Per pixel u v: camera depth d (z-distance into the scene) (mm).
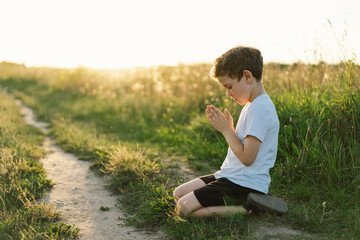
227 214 2227
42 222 2451
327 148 3025
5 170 3297
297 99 3988
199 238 2059
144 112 7812
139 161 3740
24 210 2588
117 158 3762
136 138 6043
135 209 2727
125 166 3539
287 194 2801
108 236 2285
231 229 2145
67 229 2293
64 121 7906
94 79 13438
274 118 2121
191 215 2270
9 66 22828
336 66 3996
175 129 6059
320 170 2943
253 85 2096
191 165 4008
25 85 17953
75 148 5098
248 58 2047
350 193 2660
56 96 12648
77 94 12367
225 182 2195
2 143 4570
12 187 2928
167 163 4074
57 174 3830
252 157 2039
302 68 4715
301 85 4547
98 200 3016
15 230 2244
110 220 2566
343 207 2436
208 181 2459
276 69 5496
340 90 3461
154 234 2299
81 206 2857
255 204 2090
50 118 8742
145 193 2932
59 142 5676
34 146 5035
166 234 2250
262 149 2115
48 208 2607
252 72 2066
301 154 3139
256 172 2123
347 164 2947
